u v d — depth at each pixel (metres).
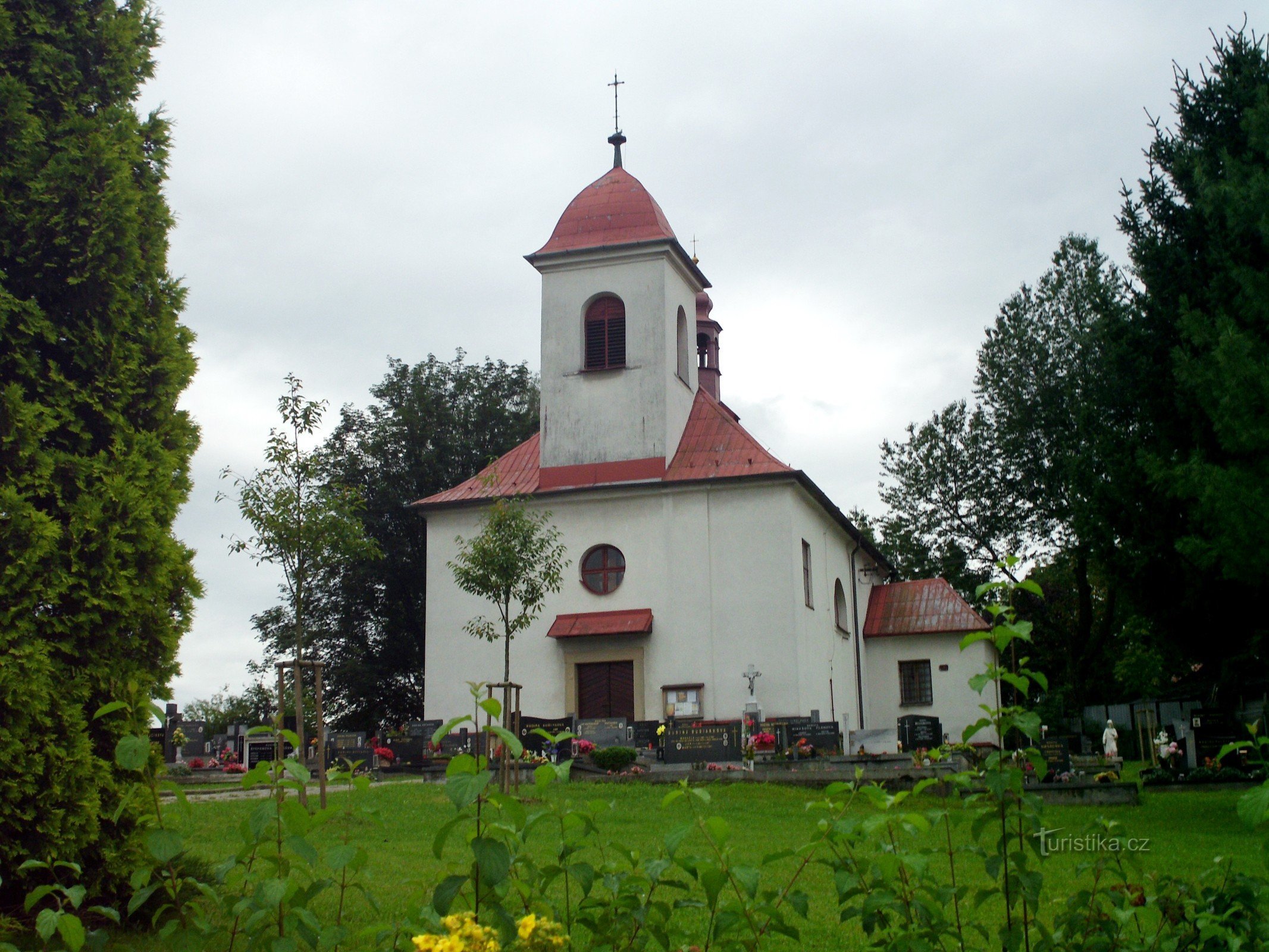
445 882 4.77
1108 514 21.36
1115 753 31.08
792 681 29.30
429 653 31.70
